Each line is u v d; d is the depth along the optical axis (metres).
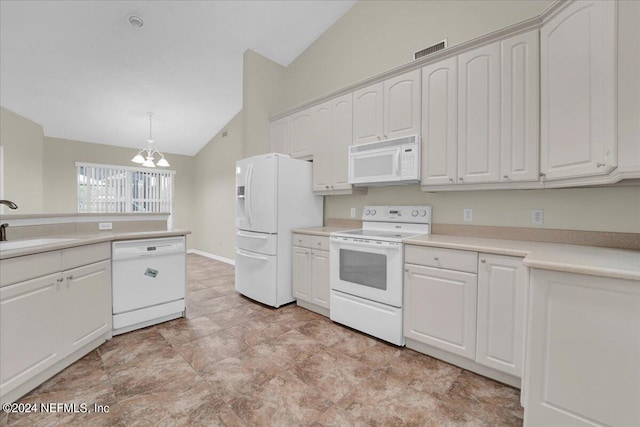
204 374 1.83
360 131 2.75
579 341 1.18
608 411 1.12
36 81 3.51
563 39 1.58
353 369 1.90
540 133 1.78
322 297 2.81
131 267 2.40
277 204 3.02
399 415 1.48
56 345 1.77
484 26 2.29
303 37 3.52
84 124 4.64
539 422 1.27
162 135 5.42
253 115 3.59
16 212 4.07
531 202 2.06
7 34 2.80
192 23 3.05
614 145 1.33
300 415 1.48
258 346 2.21
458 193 2.41
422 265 2.05
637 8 1.25
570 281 1.20
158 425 1.40
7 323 1.49
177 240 2.71
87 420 1.42
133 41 3.15
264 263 3.08
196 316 2.82
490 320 1.75
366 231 2.80
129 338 2.32
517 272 1.65
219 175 5.64
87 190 5.20
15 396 1.55
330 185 3.04
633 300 1.07
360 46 3.13
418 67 2.34
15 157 4.06
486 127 1.99
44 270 1.69
